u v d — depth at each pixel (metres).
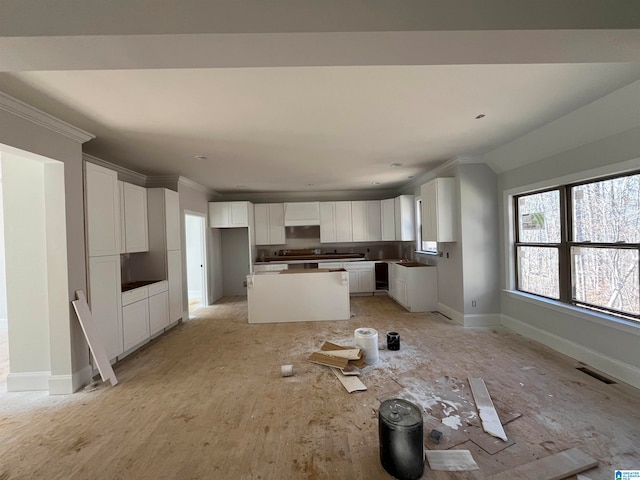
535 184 3.63
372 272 6.75
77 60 1.39
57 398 2.66
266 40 1.27
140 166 4.37
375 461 1.83
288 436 2.08
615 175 2.79
